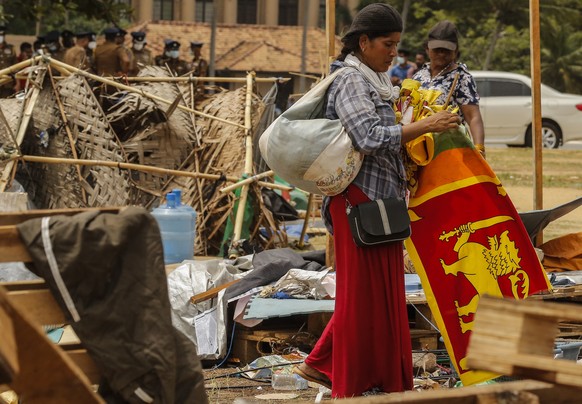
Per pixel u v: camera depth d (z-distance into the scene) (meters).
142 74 16.59
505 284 8.02
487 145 35.31
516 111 35.06
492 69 73.06
